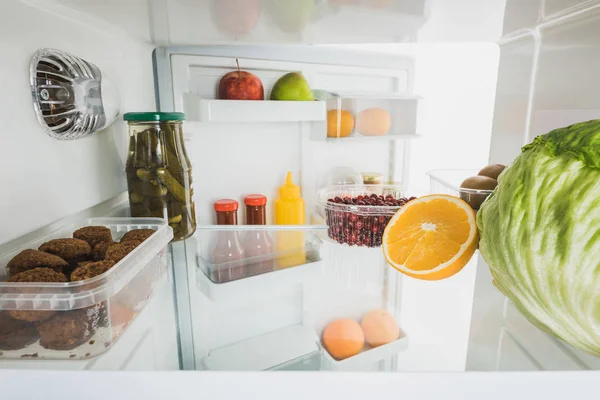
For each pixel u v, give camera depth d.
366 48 0.96
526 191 0.38
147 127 0.61
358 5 0.55
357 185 0.92
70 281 0.39
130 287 0.44
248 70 0.86
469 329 0.60
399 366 0.53
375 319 0.61
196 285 0.68
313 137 0.96
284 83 0.82
